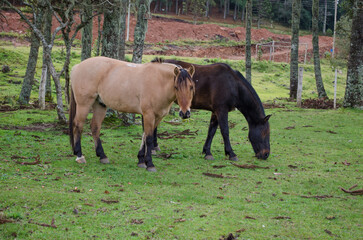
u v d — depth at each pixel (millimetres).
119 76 6816
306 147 9719
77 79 7000
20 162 6555
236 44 59188
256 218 4613
